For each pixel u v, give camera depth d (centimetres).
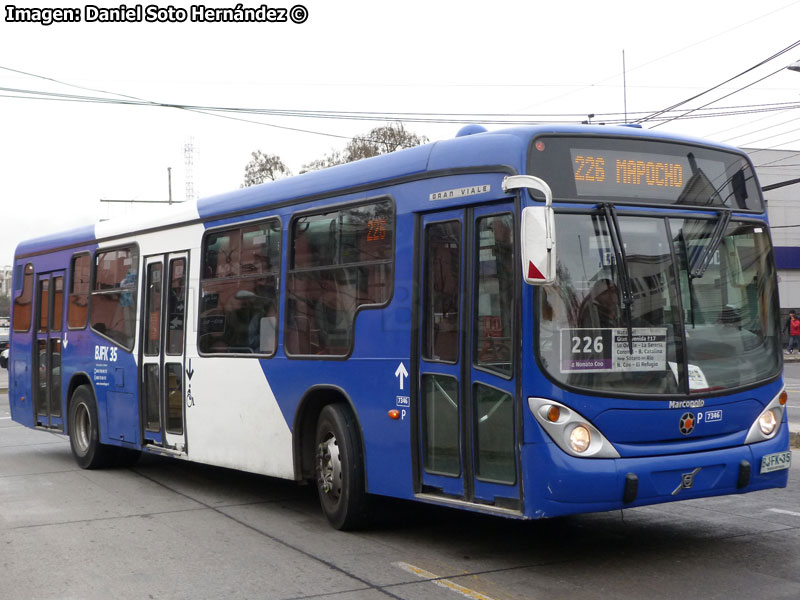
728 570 625
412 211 713
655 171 662
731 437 650
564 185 630
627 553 680
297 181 855
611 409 608
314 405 827
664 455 621
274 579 627
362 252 764
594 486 594
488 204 649
